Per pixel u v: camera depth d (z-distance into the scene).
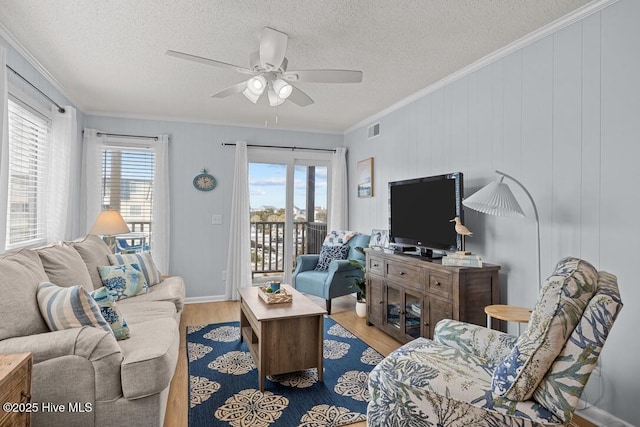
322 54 2.79
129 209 4.53
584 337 1.22
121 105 4.17
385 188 4.36
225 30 2.45
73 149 3.53
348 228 5.34
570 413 1.22
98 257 3.08
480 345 1.84
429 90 3.53
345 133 5.43
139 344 1.90
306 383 2.51
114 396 1.67
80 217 4.22
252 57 2.46
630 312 1.95
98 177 4.31
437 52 2.76
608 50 2.05
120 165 4.50
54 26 2.41
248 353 3.00
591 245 2.14
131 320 2.44
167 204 4.59
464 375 1.52
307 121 4.89
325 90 3.63
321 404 2.24
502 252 2.77
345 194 5.31
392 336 3.40
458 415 1.39
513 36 2.52
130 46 2.70
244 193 4.89
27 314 1.70
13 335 1.63
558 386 1.24
